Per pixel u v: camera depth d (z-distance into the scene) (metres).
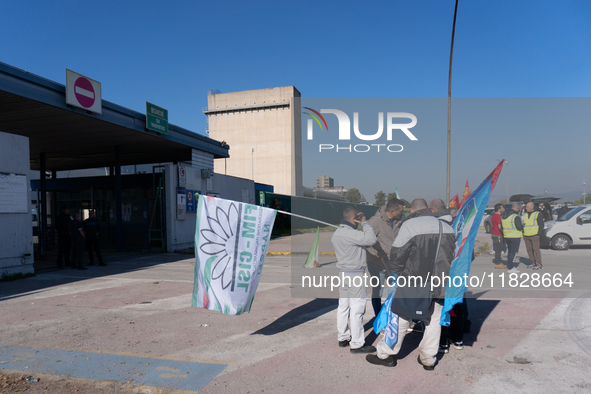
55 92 10.52
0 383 3.60
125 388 3.48
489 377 3.53
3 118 11.93
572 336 4.53
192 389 3.42
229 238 4.83
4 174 9.14
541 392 3.24
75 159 20.67
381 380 3.52
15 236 9.41
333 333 4.86
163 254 14.60
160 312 5.99
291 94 54.31
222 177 19.33
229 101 56.69
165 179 15.32
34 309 6.29
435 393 3.27
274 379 3.58
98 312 6.03
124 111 13.05
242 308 4.75
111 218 18.77
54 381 3.63
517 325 4.97
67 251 11.52
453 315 4.04
